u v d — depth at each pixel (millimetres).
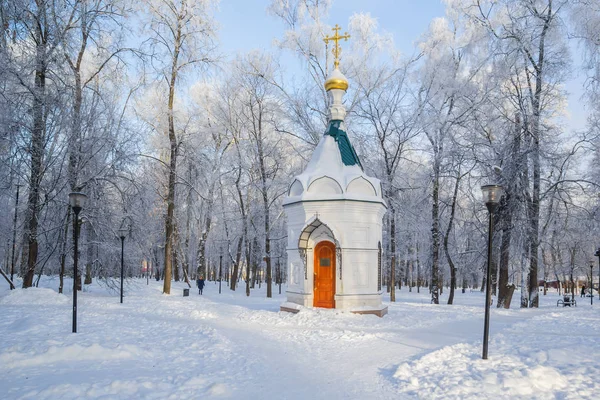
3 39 18609
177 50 26625
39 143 21328
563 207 25062
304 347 11031
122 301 20828
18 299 19766
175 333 12281
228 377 7938
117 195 24312
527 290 23234
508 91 23703
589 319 16328
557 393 6754
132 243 24719
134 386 6949
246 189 37094
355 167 17969
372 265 17172
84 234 24406
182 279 52844
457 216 29766
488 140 24344
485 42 24047
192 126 31688
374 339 12062
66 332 11688
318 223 16953
